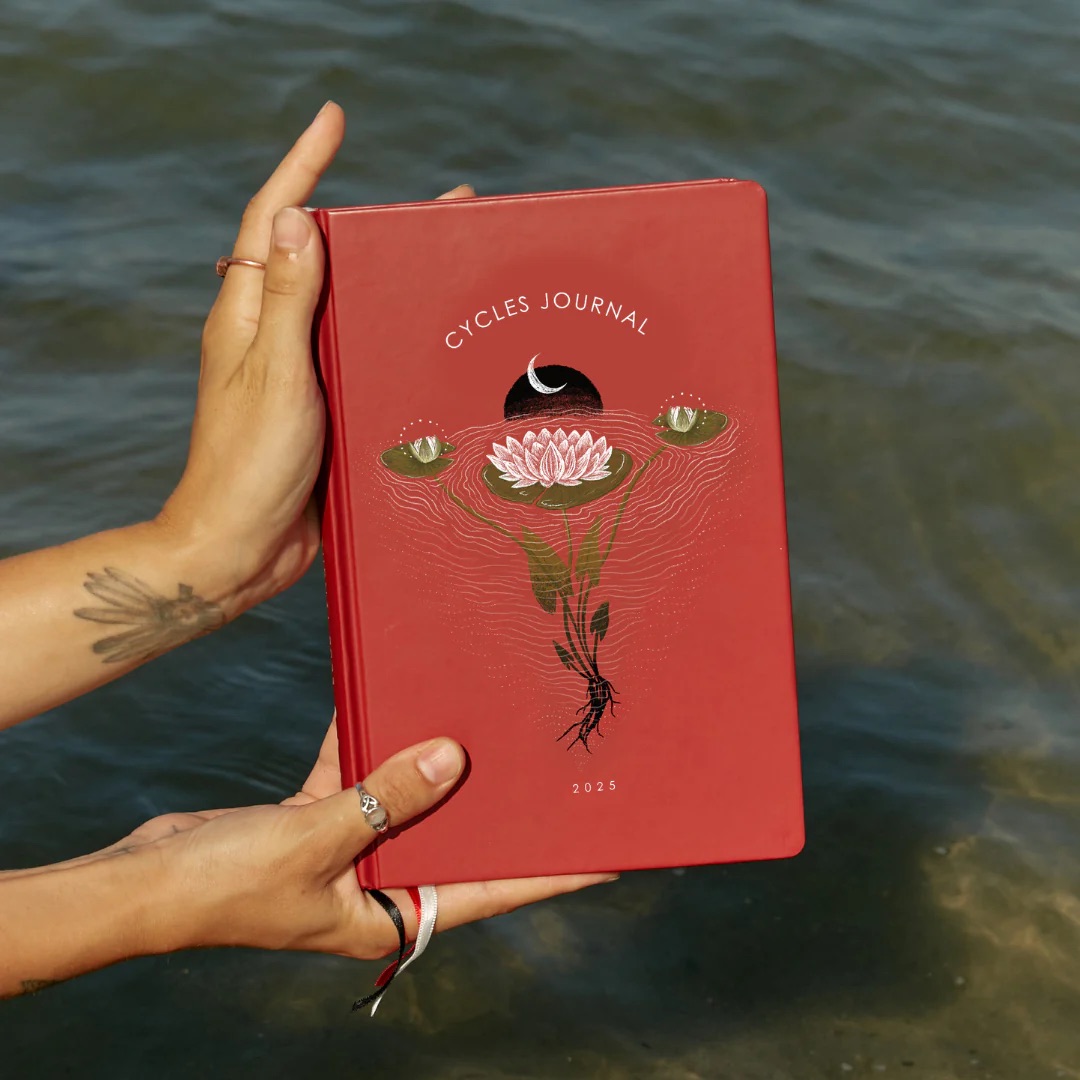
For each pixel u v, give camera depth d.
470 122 2.30
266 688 1.49
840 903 1.33
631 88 2.40
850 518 1.73
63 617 0.97
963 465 1.79
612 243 0.95
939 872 1.35
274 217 0.96
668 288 0.96
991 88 2.46
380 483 0.96
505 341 0.96
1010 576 1.66
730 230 0.95
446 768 0.95
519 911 1.32
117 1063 1.22
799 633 1.58
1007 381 1.90
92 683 0.99
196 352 1.89
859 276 2.06
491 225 0.95
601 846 0.97
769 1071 1.23
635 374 0.96
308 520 1.01
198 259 2.03
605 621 0.96
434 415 0.96
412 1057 1.23
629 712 0.97
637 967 1.29
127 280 1.98
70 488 1.68
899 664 1.56
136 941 0.98
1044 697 1.52
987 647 1.58
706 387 0.96
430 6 2.55
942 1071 1.24
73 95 2.31
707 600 0.97
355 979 1.27
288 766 1.40
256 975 1.27
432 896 1.00
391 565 0.96
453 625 0.96
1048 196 2.25
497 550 0.96
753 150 2.31
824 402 1.87
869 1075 1.24
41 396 1.81
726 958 1.30
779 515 0.96
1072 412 1.85
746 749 0.97
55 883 0.98
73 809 1.36
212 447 0.97
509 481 0.96
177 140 2.26
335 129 0.98
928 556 1.69
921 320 1.98
